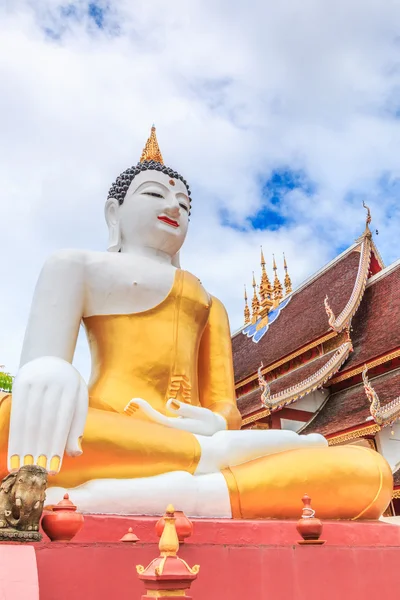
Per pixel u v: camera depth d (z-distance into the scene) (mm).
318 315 22547
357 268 22359
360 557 5430
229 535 6328
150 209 9891
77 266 8695
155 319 8938
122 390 8391
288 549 5164
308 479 7152
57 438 6094
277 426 19844
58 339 8086
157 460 6938
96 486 6535
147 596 3205
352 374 19656
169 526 3434
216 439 7457
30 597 3713
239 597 4828
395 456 16812
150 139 13586
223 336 10133
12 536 4289
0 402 6371
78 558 4363
